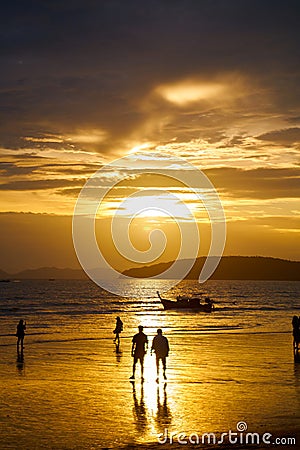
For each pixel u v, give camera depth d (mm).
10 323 49375
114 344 28891
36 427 11867
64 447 10445
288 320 50156
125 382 17156
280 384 16688
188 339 30797
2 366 20594
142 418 12633
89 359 22688
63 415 12930
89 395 15172
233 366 20391
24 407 13742
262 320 50469
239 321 49125
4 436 11180
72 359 22688
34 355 24078
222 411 13266
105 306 85938
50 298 115062
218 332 35781
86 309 76750
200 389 15898
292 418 12594
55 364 21188
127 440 10883
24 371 19391
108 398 14750
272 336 32812
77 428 11789
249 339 30859
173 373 18797
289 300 110250
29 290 164125
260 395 15094
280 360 21984
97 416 12820
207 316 58688
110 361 22078
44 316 60312
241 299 115938
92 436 11180
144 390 15875
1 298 112750
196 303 73438
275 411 13234
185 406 13789
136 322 48406
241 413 13062
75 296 128000
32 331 38656
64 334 35812
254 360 21984
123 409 13500
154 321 49969
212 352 24594
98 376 18312
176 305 74250
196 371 19172
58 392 15633
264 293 157500
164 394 15266
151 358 22750
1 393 15461
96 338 32469
